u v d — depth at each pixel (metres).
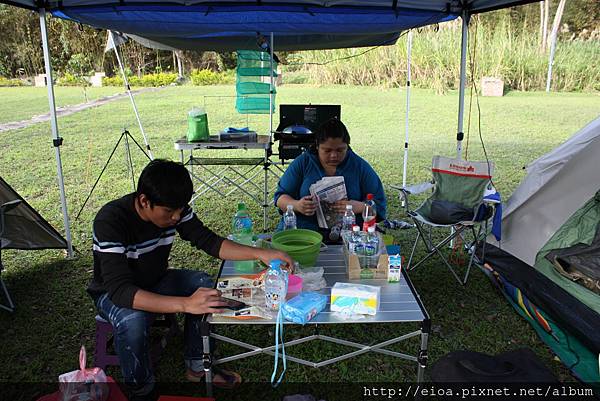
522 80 15.15
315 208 3.02
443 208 3.53
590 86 14.98
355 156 3.27
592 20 17.95
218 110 12.46
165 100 14.25
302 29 4.00
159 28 3.94
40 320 2.97
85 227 4.66
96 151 8.28
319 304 1.99
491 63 14.87
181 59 20.64
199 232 2.35
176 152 8.26
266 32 4.41
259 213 5.13
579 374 2.40
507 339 2.79
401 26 3.87
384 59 15.45
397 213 5.16
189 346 2.31
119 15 3.59
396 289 2.21
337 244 2.87
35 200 5.58
